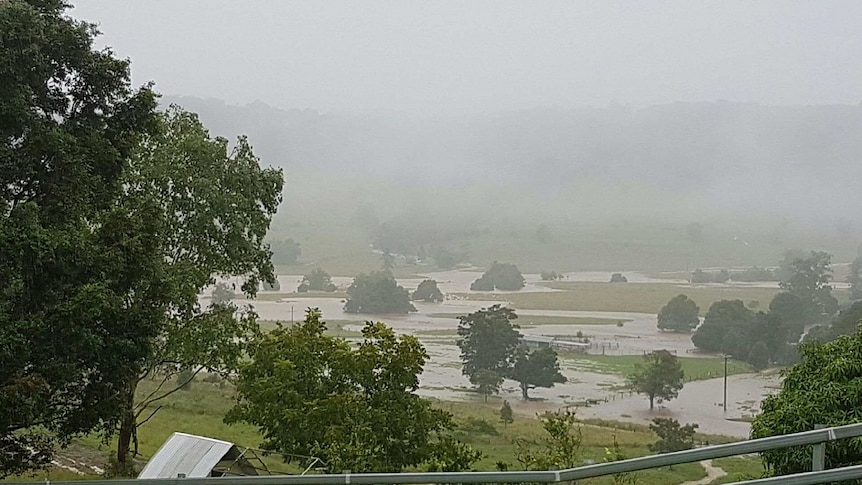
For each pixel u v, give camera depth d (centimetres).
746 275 17350
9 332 1152
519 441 2198
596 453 3200
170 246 2184
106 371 1315
